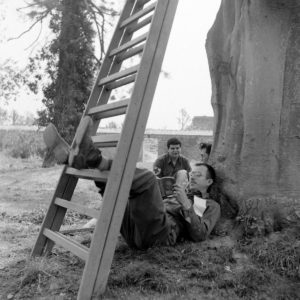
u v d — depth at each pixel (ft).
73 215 21.31
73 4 62.95
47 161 57.67
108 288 9.79
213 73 15.15
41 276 10.86
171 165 20.61
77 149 9.84
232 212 13.17
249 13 13.20
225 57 14.84
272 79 12.91
